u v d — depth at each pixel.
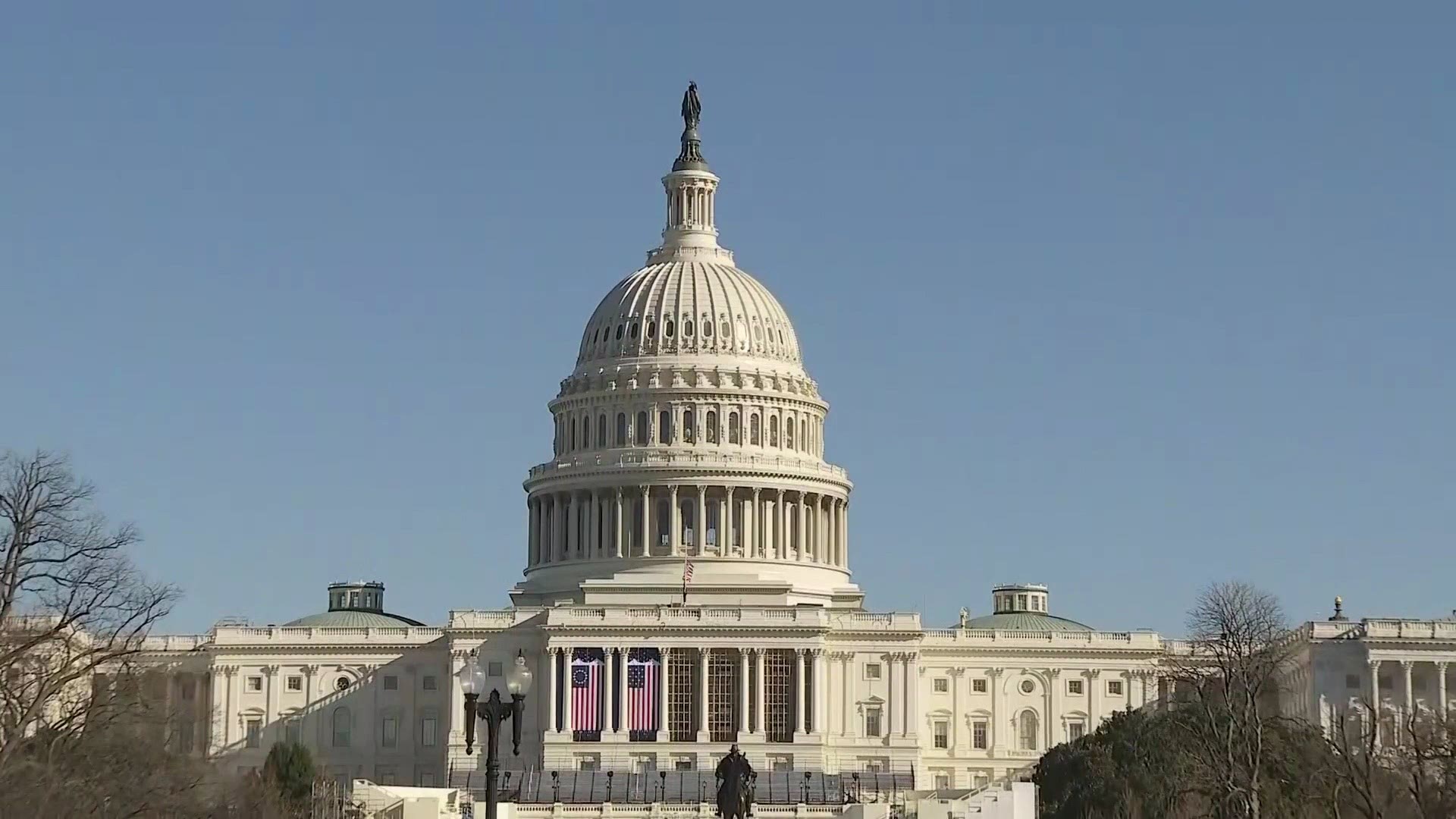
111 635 173.00
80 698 180.00
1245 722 194.25
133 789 175.00
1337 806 180.12
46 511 159.12
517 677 124.62
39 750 166.62
